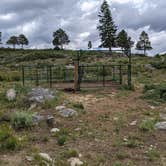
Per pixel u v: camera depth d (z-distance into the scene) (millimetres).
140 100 14117
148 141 8102
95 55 49656
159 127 9219
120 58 49406
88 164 6488
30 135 8234
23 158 6535
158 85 17047
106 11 78562
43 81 22281
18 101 12289
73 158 6734
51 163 6422
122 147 7590
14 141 7242
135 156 7039
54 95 13664
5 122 9117
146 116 10883
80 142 7895
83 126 9391
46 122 9383
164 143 7957
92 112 11375
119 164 6465
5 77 23844
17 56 68875
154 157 6969
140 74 29297
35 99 12219
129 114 11180
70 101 13008
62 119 10117
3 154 6746
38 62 52125
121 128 9273
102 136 8445
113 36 79125
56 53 67188
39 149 7246
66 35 113188
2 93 13312
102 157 6871
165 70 32531
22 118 9000
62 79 23938
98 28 80125
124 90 17312
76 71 17109
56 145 7602
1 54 78250
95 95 15555
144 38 96688
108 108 12234
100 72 27594
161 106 12773
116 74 28484
